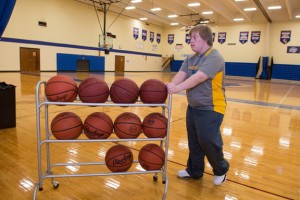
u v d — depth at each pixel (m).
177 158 2.60
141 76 14.15
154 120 1.82
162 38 21.95
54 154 2.54
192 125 1.96
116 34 17.45
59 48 14.21
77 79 9.94
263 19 16.83
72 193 1.84
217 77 1.74
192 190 1.96
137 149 2.79
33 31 12.88
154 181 2.07
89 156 2.54
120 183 2.02
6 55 12.05
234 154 2.78
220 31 18.77
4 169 2.15
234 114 4.96
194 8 15.27
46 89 1.68
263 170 2.38
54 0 13.54
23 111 4.25
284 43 16.70
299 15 15.55
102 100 1.74
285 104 6.51
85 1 14.80
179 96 7.04
